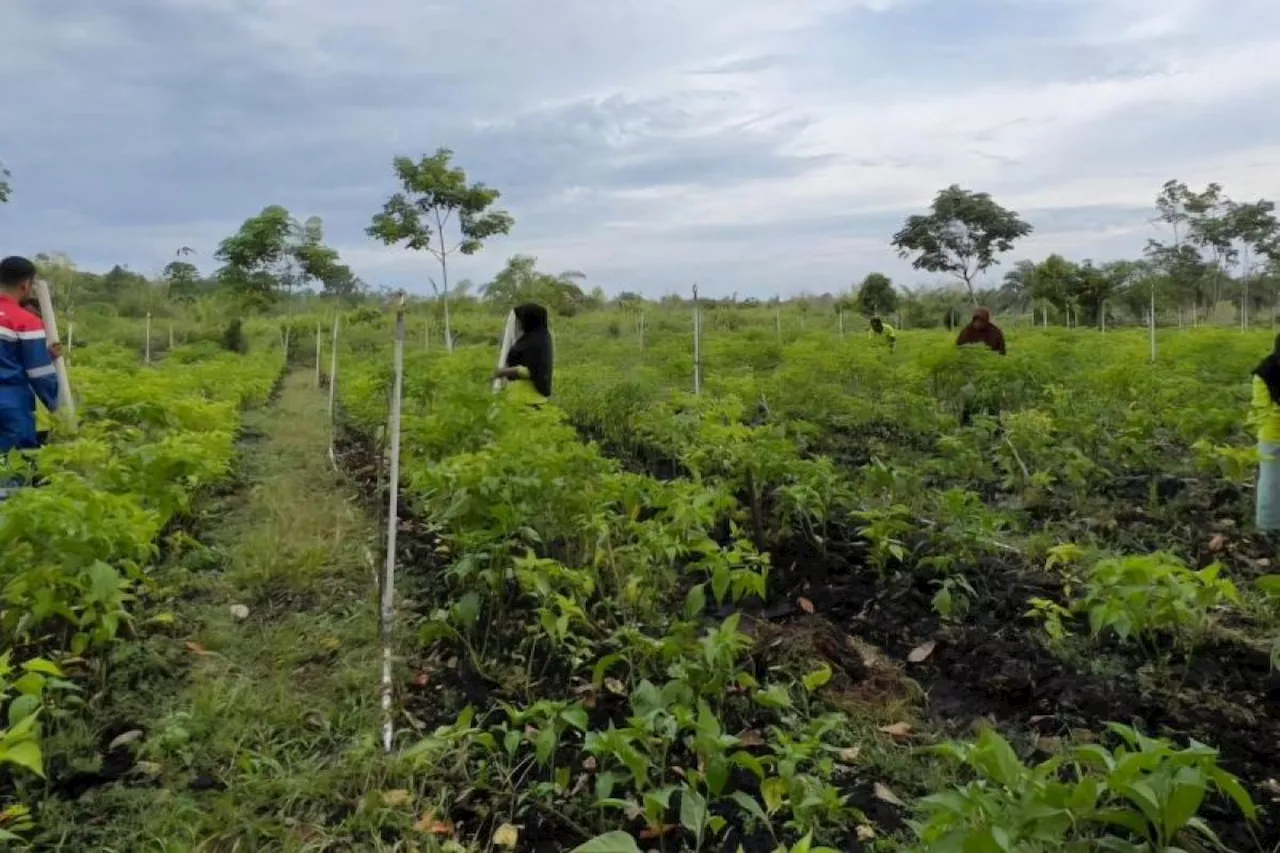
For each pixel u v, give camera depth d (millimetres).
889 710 4441
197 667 5020
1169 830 2553
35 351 7219
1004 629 5355
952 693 4711
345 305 32844
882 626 5492
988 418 9203
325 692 4773
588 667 4781
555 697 4570
